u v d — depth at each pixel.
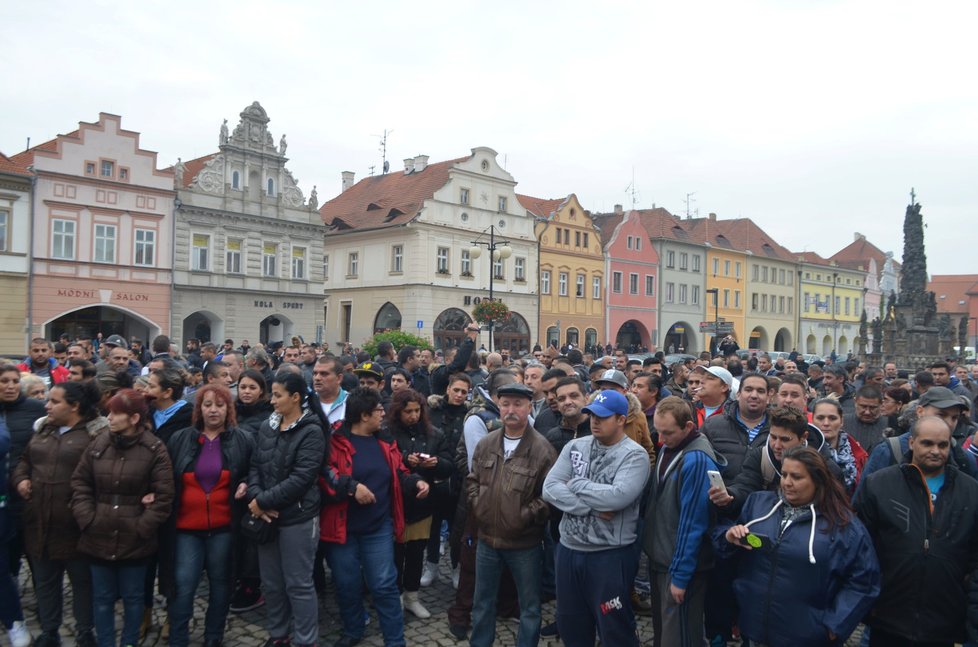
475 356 10.82
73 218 30.86
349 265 46.06
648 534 5.12
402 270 42.31
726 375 7.07
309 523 5.68
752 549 4.62
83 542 5.46
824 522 4.42
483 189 45.09
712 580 5.40
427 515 6.77
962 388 10.91
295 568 5.64
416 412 6.71
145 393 6.42
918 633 4.48
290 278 38.69
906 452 4.82
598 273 52.69
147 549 5.52
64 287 30.64
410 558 6.73
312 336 39.72
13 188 29.11
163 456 5.56
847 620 4.25
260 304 37.38
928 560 4.47
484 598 5.68
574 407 6.20
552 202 52.31
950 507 4.52
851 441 6.32
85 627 5.77
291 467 5.63
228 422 5.93
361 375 7.74
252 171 37.28
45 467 5.64
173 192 33.84
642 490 5.04
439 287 42.50
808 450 4.51
